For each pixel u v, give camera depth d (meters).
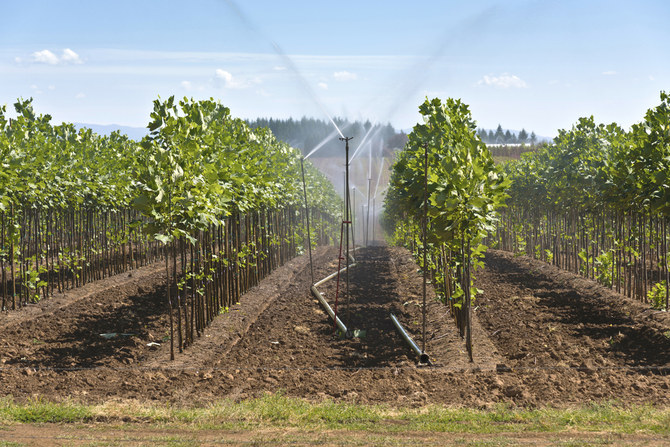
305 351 13.90
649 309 16.41
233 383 11.14
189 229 13.01
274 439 8.09
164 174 12.37
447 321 16.42
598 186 20.22
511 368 11.90
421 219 15.81
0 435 8.05
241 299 19.66
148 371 11.90
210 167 13.14
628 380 10.75
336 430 8.45
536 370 11.69
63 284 19.72
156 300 19.03
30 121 19.47
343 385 10.96
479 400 9.88
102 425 8.63
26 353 13.03
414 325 16.53
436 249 17.53
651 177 15.07
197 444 7.86
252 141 19.67
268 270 25.22
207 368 12.24
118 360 12.80
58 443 7.82
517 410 9.26
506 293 20.56
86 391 10.53
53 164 18.64
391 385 10.91
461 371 11.88
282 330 15.98
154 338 14.84
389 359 13.27
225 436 8.22
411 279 24.50
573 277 22.83
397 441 7.97
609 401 9.55
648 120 15.72
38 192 17.77
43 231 22.20
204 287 15.89
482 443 7.77
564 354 12.94
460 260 14.83
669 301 16.38
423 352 12.88
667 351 12.85
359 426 8.56
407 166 16.03
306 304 19.38
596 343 13.88
